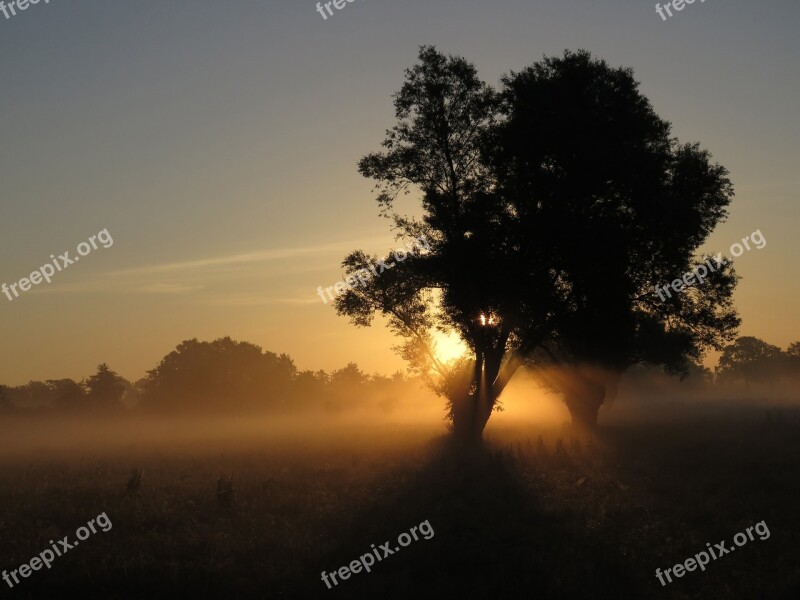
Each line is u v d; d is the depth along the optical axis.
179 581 13.16
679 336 46.78
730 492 20.80
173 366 142.00
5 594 12.87
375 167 39.72
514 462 27.94
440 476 24.95
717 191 40.41
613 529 16.77
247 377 138.50
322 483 23.80
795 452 28.48
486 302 37.78
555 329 40.25
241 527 17.45
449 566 14.41
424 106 39.31
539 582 13.11
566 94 37.97
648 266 39.44
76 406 110.69
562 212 37.25
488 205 37.84
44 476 27.78
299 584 13.09
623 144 37.88
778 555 14.73
